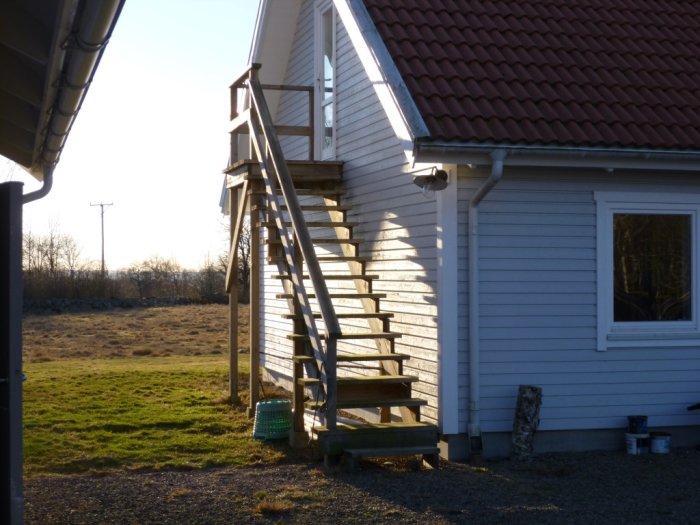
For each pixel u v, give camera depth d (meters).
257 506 7.73
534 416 9.84
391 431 9.52
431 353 10.23
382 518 7.50
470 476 9.12
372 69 10.43
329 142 14.06
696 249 10.78
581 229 10.40
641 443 10.24
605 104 10.42
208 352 23.98
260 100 11.83
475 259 9.88
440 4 11.58
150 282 46.81
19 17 5.52
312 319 9.97
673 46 11.99
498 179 9.42
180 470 9.46
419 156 9.27
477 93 10.05
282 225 10.94
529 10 12.00
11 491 5.16
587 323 10.41
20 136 8.33
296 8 15.52
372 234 11.97
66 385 15.52
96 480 8.95
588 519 7.50
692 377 10.73
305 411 10.84
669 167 10.15
